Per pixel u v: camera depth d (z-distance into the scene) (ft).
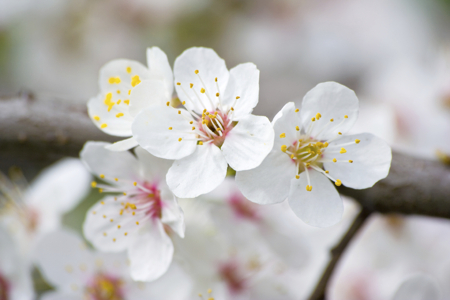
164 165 0.67
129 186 0.69
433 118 0.88
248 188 0.64
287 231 0.78
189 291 0.72
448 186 0.70
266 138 0.64
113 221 0.69
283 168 0.65
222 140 0.65
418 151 0.87
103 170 0.68
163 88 0.65
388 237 0.81
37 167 1.01
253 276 0.76
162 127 0.65
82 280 0.75
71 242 0.75
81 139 0.71
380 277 0.81
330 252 0.71
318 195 0.65
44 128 0.71
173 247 0.68
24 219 0.82
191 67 0.66
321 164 0.66
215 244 0.74
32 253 0.76
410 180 0.70
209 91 0.66
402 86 0.94
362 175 0.65
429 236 0.82
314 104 0.65
